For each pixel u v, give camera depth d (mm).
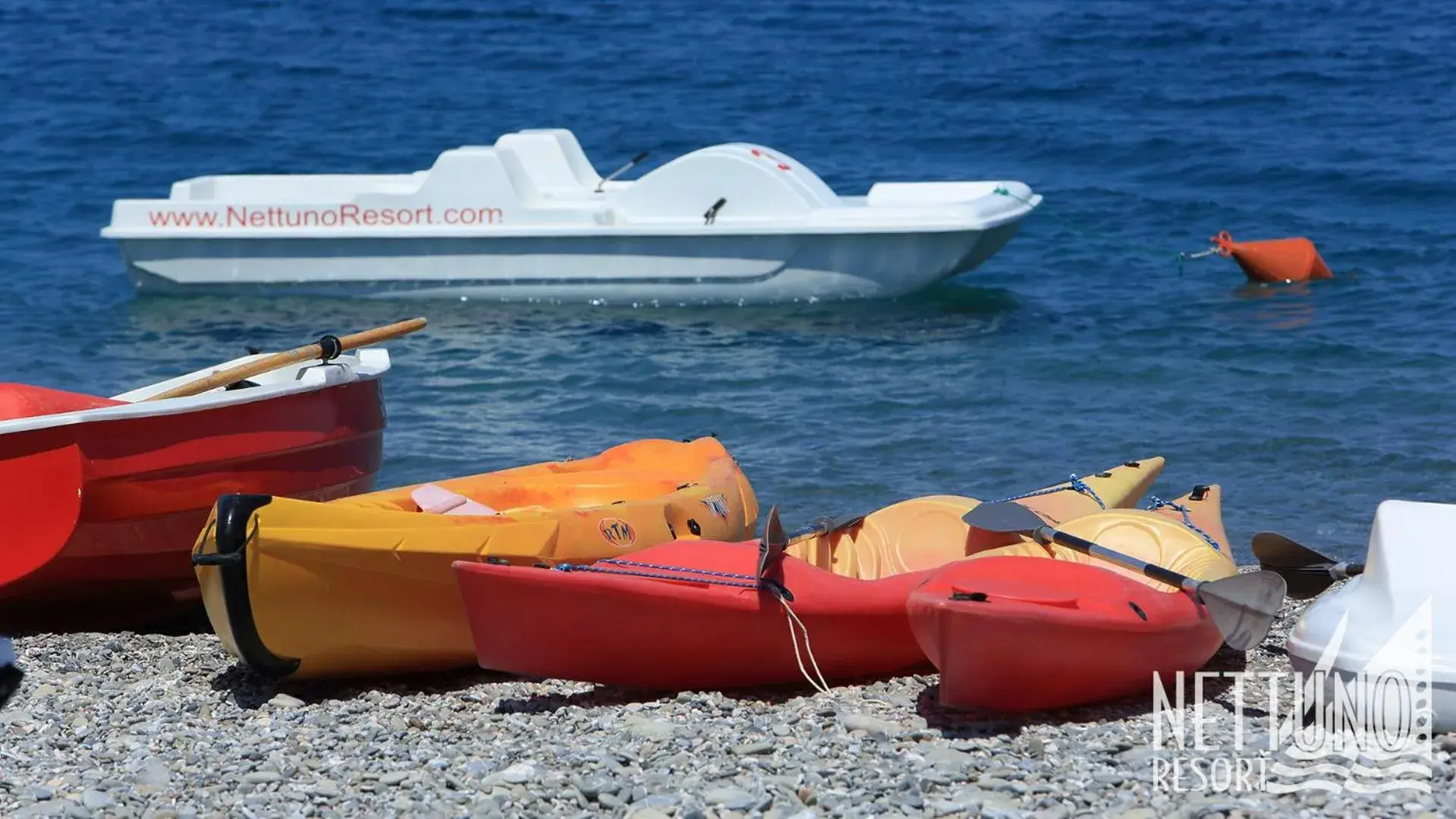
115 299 23219
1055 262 25297
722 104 39938
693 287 22422
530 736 8203
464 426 17172
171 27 52406
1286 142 34219
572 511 9938
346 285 22891
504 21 52781
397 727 8391
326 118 38500
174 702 8992
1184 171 32000
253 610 8664
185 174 32719
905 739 7938
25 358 20094
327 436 11609
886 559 9867
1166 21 51406
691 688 9047
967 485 14742
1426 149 32969
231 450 10891
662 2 56562
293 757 7883
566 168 23797
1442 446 15562
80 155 34312
